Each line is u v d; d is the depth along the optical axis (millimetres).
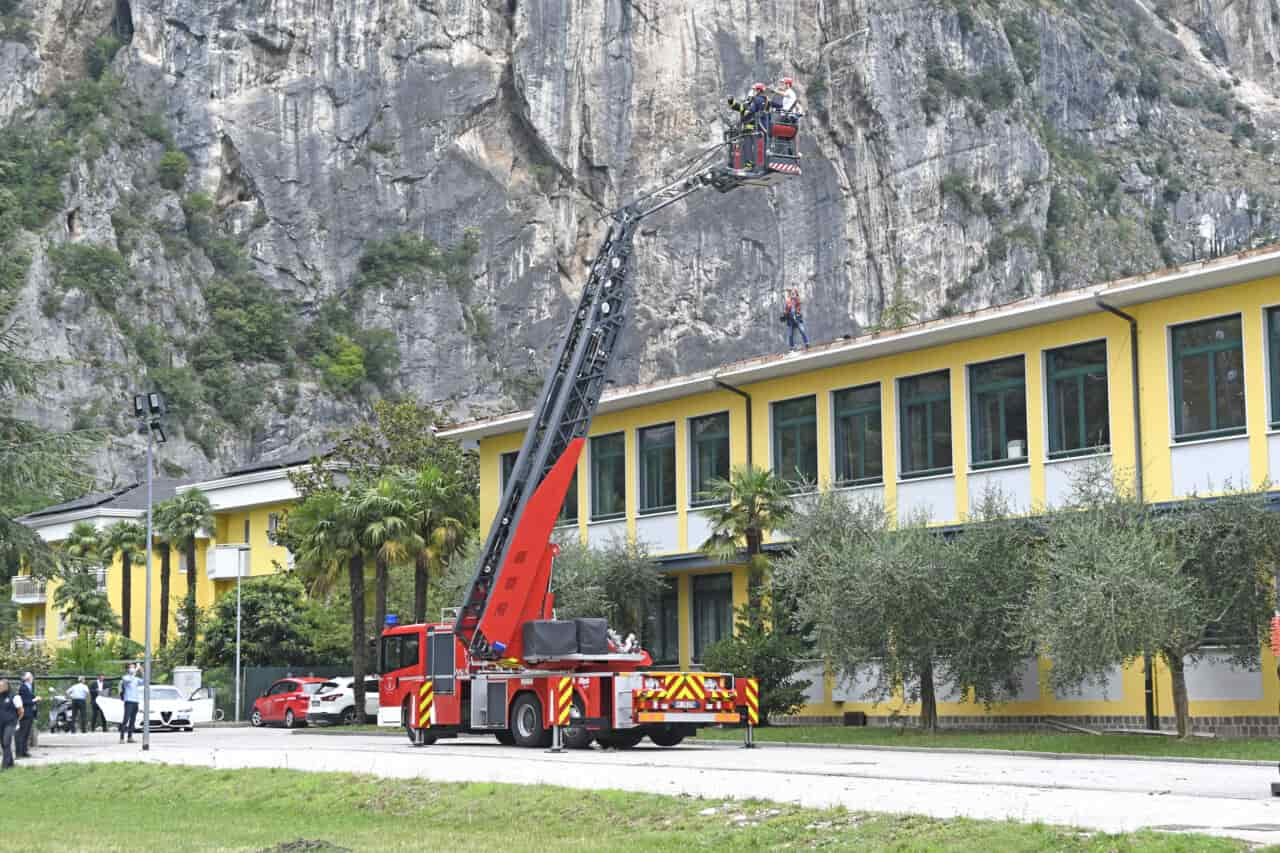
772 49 195875
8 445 41312
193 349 171250
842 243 192500
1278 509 30094
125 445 151375
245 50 183250
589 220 188500
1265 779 21453
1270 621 29484
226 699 65188
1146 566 28203
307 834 18312
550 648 31328
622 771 23938
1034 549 32531
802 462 42125
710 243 185625
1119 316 34875
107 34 185000
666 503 45844
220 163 181625
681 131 189375
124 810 22750
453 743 35906
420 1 187625
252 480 81938
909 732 35062
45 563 42062
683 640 45344
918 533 33281
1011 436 37188
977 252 198625
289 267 180750
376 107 185500
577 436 32375
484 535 50875
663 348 181125
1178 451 33719
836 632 33062
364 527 50031
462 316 182625
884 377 40094
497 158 188500
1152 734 31703
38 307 154875
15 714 30469
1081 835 14258
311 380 174750
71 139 172500
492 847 16328
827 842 15422
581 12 189375
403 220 184500
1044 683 35688
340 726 52406
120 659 71625
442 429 53500
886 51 198625
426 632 34438
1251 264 31938
